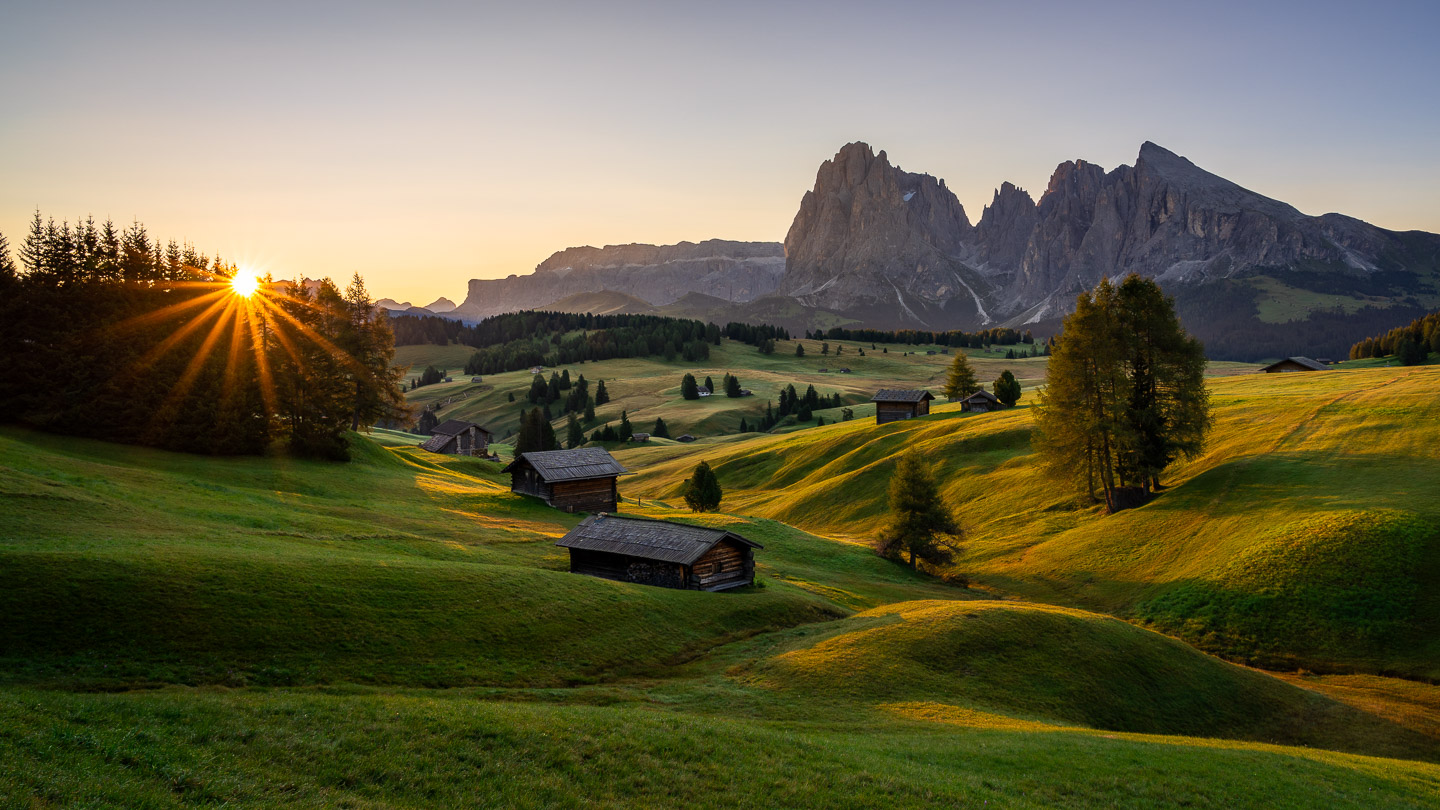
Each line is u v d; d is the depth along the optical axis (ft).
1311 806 70.33
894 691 101.19
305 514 168.45
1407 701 122.83
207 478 192.54
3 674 73.15
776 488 384.27
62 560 92.63
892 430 398.83
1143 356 223.10
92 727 53.93
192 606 91.35
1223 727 112.98
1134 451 216.13
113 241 250.78
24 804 40.52
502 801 54.19
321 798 49.78
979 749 77.46
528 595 117.80
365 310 325.83
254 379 239.50
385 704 69.21
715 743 69.10
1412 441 201.36
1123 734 93.45
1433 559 148.15
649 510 263.29
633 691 95.96
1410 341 547.08
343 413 260.01
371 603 103.65
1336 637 140.77
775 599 144.36
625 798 57.16
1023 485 272.72
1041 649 120.67
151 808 43.78
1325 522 167.63
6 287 207.72
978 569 219.20
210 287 253.03
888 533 225.56
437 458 350.23
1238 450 230.89
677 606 130.52
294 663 86.74
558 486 235.61
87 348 213.46
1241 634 148.25
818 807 58.85
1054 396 231.30
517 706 75.72
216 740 56.08
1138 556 192.44
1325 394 270.46
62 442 195.42
